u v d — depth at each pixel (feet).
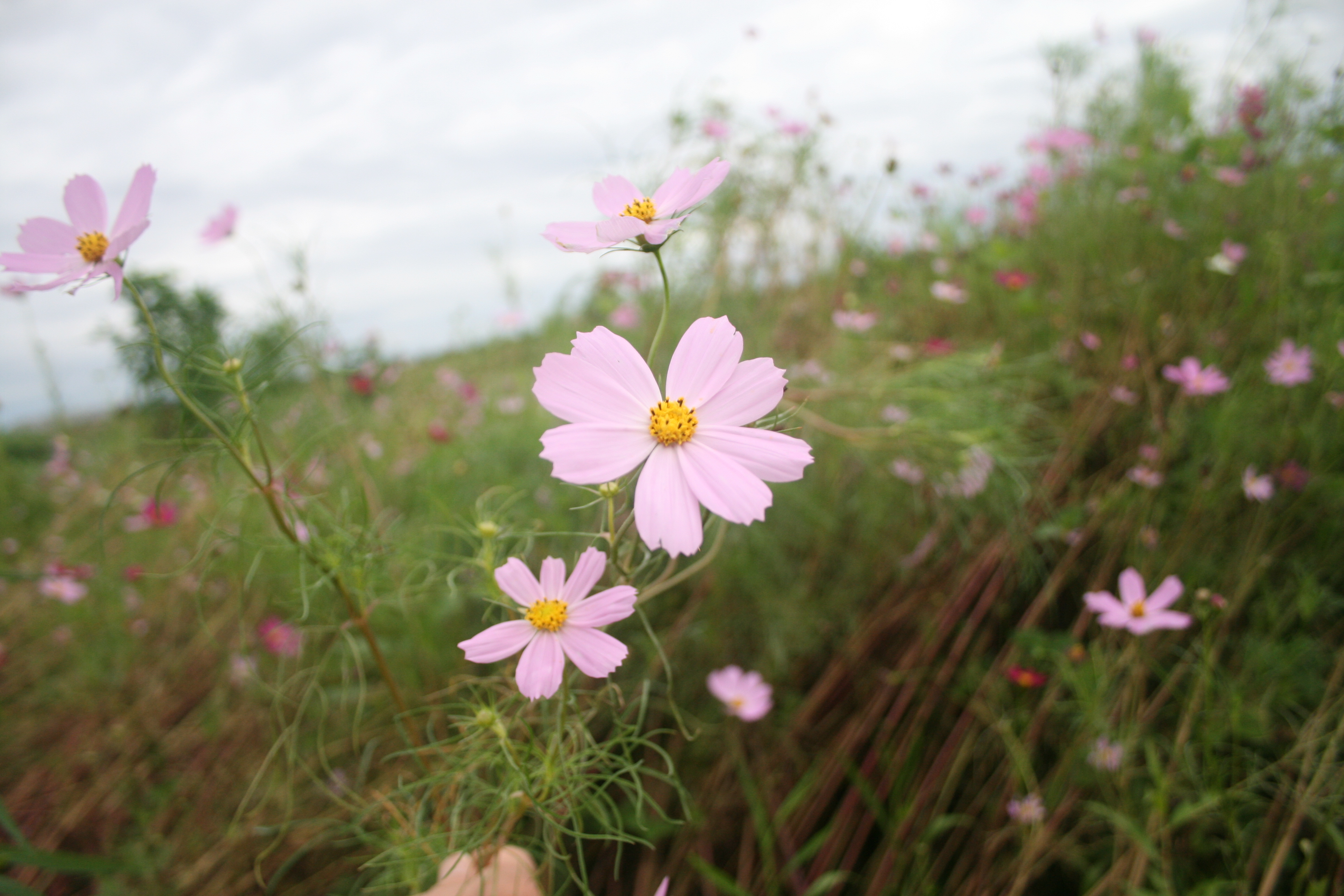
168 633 2.66
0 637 2.83
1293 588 1.79
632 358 0.83
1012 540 2.05
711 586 2.03
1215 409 2.12
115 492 1.00
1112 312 2.72
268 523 1.80
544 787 0.95
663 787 1.85
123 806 2.02
